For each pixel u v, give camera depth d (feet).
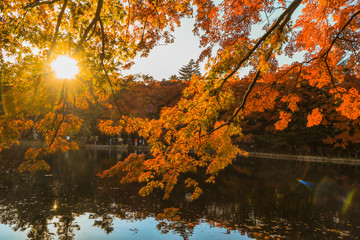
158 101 110.63
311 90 88.53
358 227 21.56
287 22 11.50
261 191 35.73
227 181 43.06
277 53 11.93
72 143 23.16
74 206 25.55
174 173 14.57
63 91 16.72
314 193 35.24
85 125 124.06
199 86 13.23
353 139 82.58
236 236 18.78
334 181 46.29
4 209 23.95
